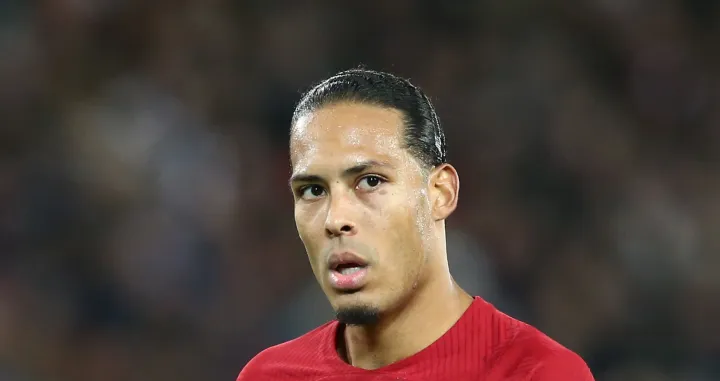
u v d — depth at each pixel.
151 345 29.05
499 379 8.64
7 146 31.42
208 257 30.31
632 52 35.22
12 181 30.50
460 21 35.69
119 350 28.84
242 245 30.84
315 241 8.54
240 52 34.59
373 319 8.58
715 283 30.22
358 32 35.62
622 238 31.02
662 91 34.91
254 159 32.59
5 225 29.77
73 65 33.72
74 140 31.28
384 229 8.41
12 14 34.28
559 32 35.41
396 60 35.25
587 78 34.78
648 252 30.64
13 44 33.56
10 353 28.02
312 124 8.66
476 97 34.06
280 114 33.81
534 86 33.94
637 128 34.16
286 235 31.23
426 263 8.80
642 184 32.44
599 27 35.41
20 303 28.80
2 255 29.47
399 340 8.97
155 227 30.12
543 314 29.69
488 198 31.86
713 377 29.06
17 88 32.66
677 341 29.53
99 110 32.25
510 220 31.14
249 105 33.78
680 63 35.22
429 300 8.95
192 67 34.06
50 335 28.66
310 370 9.42
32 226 29.88
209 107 33.44
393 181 8.48
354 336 9.26
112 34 34.34
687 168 33.44
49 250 29.69
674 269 30.39
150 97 33.03
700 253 30.92
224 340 29.34
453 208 8.98
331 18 35.72
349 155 8.39
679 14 36.06
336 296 8.49
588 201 31.89
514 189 32.06
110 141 31.34
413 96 8.84
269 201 31.75
